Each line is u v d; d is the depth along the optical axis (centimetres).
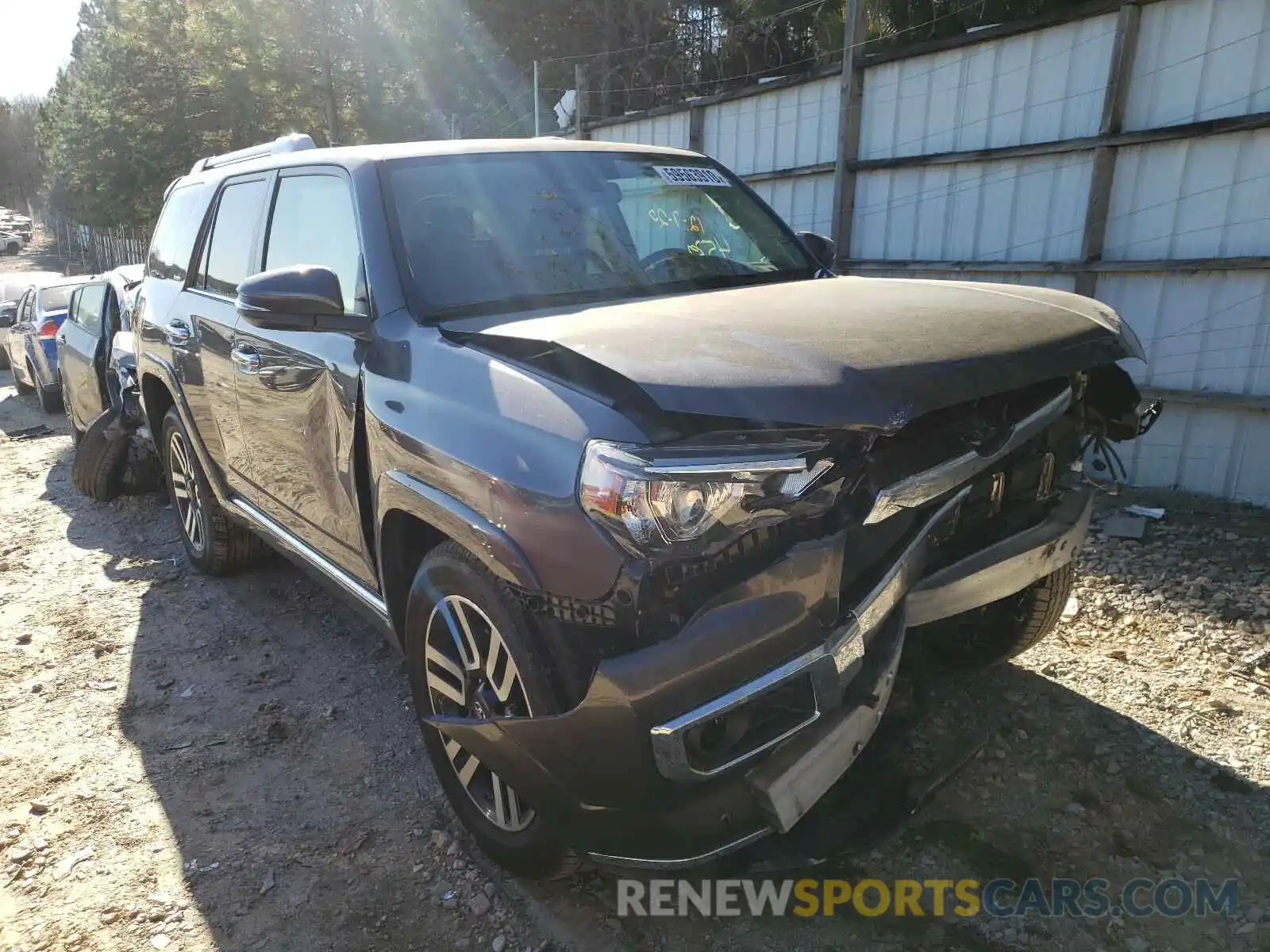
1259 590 407
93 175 3709
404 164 308
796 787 200
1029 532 267
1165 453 560
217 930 245
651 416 193
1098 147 559
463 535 221
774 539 202
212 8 2617
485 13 2061
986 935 232
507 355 233
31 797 304
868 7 798
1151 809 274
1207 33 512
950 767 277
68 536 580
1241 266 507
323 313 273
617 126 1020
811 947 230
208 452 431
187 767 319
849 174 727
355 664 392
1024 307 253
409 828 283
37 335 1030
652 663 190
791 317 236
